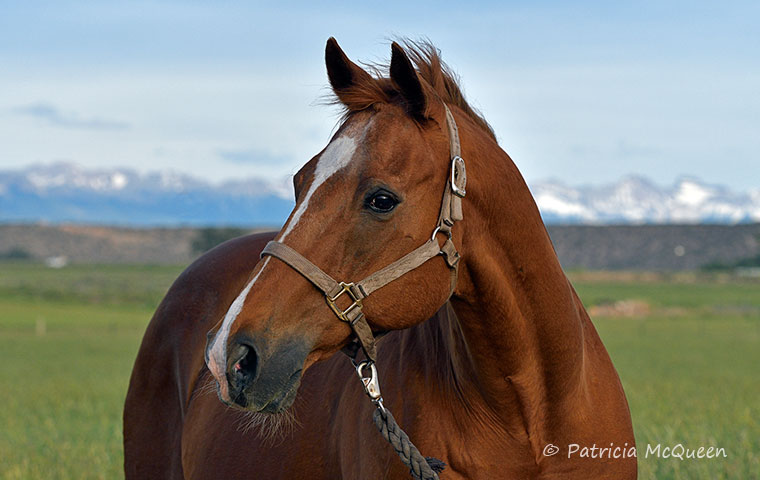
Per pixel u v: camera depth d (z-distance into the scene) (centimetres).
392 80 321
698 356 2506
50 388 1909
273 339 300
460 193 321
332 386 405
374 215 309
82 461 916
